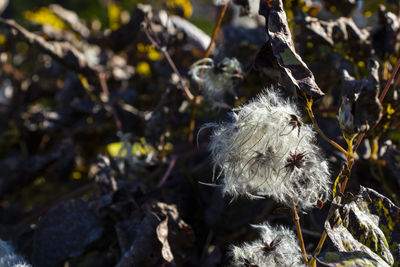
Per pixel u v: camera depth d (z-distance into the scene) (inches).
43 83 30.1
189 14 28.4
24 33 20.8
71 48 22.2
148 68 28.3
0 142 26.3
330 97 20.0
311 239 17.0
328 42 18.2
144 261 16.5
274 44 13.5
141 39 25.7
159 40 21.0
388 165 17.3
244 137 13.4
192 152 20.1
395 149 17.6
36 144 27.4
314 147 14.1
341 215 14.5
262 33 20.5
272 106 13.9
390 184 17.5
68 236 18.1
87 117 26.5
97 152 26.9
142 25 20.9
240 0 17.3
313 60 18.6
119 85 28.0
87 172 26.2
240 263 14.7
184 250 17.0
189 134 20.1
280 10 13.6
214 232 18.4
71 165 25.8
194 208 18.9
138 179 20.9
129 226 17.6
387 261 14.1
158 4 33.1
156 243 16.5
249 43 20.0
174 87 19.8
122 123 23.9
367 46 18.3
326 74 18.7
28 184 24.5
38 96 30.0
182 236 17.0
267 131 13.3
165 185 19.5
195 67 18.6
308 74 13.5
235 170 13.6
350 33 18.3
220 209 18.3
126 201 18.2
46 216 18.3
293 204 13.8
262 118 13.4
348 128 13.1
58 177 25.5
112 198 18.2
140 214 17.8
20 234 19.0
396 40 18.2
